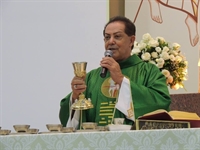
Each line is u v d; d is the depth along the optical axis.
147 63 6.41
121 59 6.38
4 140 3.77
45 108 8.96
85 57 8.88
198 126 4.38
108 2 8.88
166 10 8.86
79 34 8.98
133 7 8.87
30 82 9.10
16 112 9.09
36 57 9.15
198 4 8.86
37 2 9.27
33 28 9.23
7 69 9.25
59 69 9.00
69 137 3.76
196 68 8.72
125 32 6.21
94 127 4.45
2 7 9.41
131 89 5.83
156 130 3.74
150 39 7.20
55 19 9.14
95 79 6.47
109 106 6.15
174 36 8.83
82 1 9.02
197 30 8.80
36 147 3.76
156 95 5.88
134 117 5.76
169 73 7.02
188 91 8.67
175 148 3.71
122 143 3.73
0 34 9.38
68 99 6.08
